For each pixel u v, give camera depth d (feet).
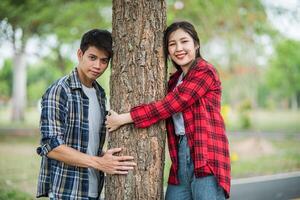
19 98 77.00
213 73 10.46
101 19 41.52
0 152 39.17
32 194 21.63
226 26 40.93
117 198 10.44
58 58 57.57
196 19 39.68
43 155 9.96
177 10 37.81
